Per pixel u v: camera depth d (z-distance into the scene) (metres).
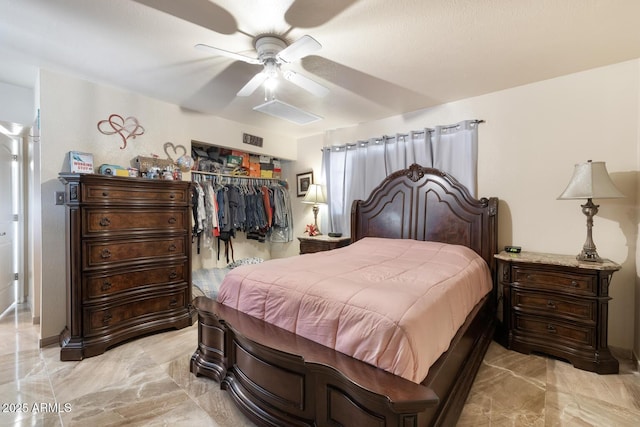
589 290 2.20
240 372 1.78
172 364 2.26
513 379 2.06
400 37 1.99
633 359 2.30
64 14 1.76
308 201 4.16
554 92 2.67
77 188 2.33
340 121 3.89
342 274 1.91
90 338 2.38
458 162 3.15
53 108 2.54
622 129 2.40
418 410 1.04
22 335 2.71
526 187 2.82
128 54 2.23
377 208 3.63
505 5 1.67
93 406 1.77
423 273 2.00
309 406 1.44
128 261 2.61
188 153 3.46
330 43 2.06
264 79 2.12
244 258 4.64
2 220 3.25
